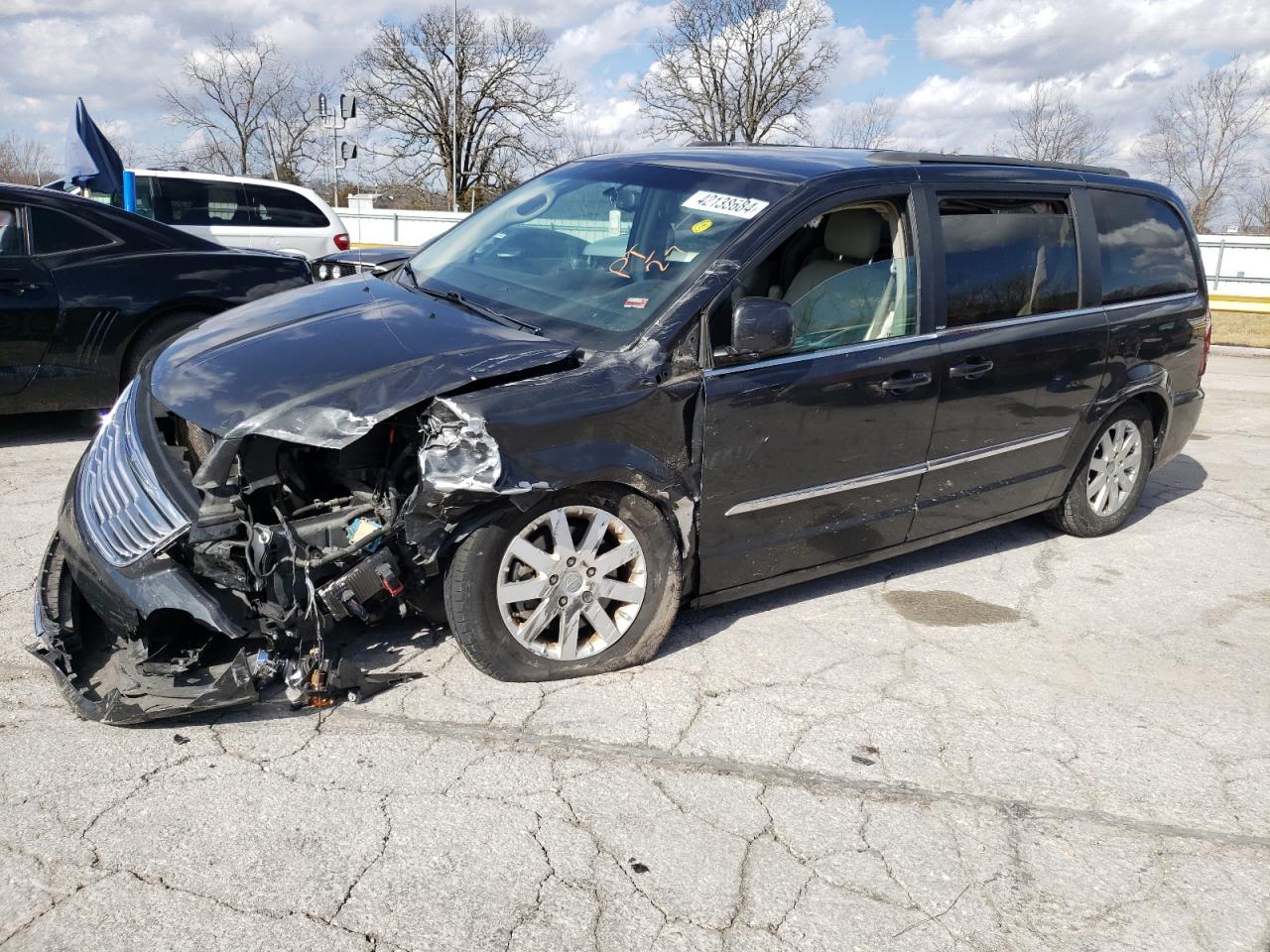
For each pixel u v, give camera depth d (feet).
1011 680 12.60
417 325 11.69
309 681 10.53
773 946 7.87
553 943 7.72
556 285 12.85
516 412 10.28
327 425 9.81
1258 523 19.61
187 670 10.39
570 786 9.69
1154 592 15.85
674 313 11.59
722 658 12.60
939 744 10.96
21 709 10.52
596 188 14.48
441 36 151.94
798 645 13.17
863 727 11.20
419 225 73.51
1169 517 19.77
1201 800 10.22
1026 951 8.02
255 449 10.20
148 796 9.16
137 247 21.17
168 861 8.36
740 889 8.47
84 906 7.80
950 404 14.02
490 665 11.09
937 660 13.00
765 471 12.32
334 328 11.71
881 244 13.51
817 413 12.53
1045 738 11.24
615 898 8.25
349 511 10.44
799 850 9.02
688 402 11.46
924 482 14.24
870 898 8.47
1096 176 16.88
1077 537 18.19
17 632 12.25
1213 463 24.31
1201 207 113.50
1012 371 14.78
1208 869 9.14
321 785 9.45
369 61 153.89
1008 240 14.90
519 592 11.03
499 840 8.85
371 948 7.55
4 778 9.30
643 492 11.29
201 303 21.72
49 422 23.00
